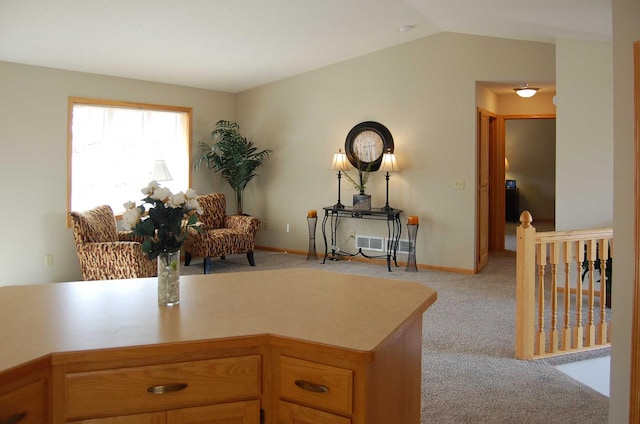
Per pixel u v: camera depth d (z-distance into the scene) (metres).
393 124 6.62
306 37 5.68
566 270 3.57
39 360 1.35
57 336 1.51
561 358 3.51
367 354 1.40
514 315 4.49
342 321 1.67
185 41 5.34
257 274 2.42
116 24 4.68
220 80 7.14
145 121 6.81
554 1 3.66
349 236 7.10
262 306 1.85
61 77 5.83
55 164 5.80
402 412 1.79
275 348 1.56
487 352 3.61
